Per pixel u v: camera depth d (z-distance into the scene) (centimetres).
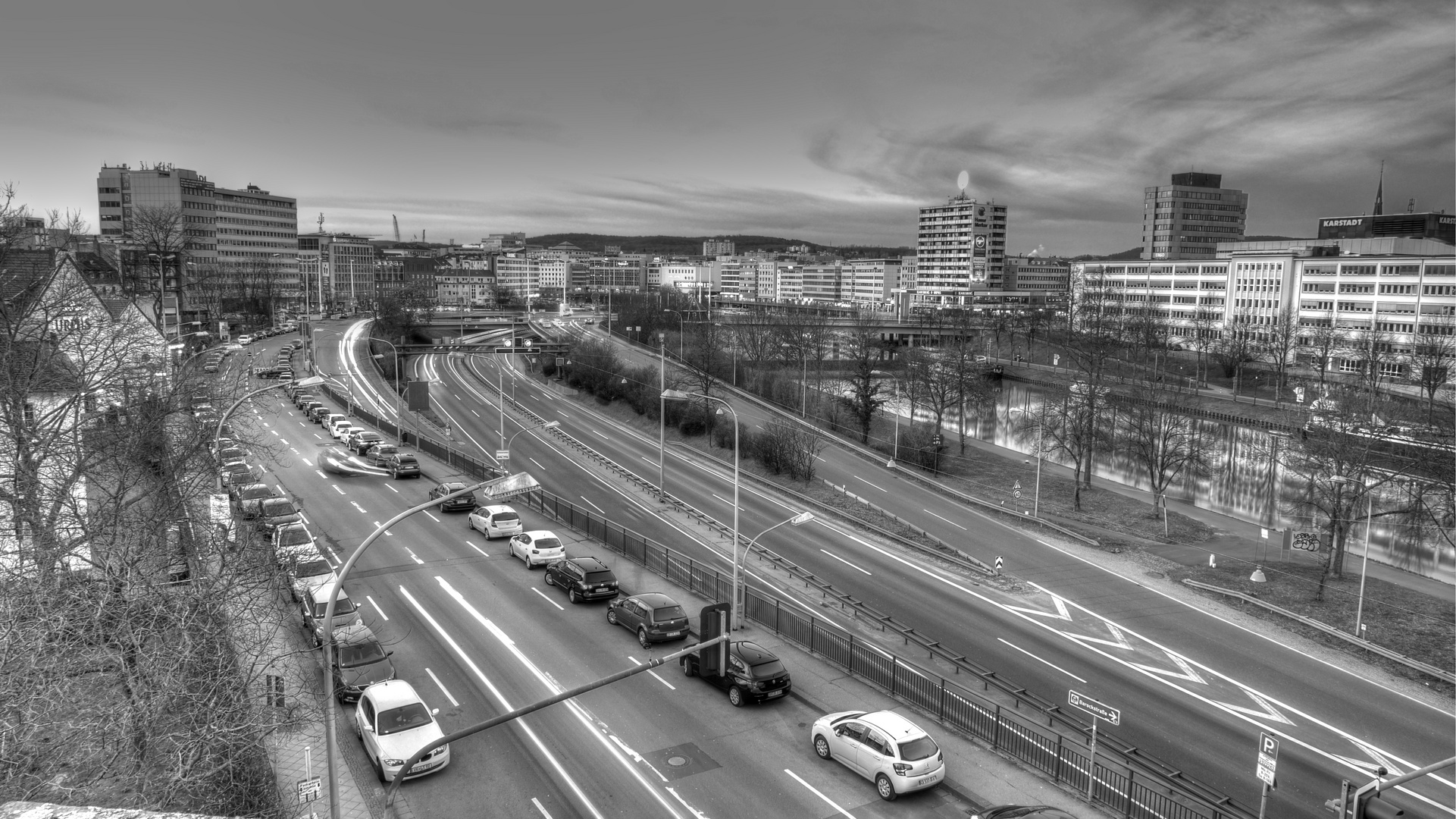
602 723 3222
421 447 8288
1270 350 14450
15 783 1978
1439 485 6294
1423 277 15738
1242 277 19800
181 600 2841
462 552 5300
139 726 2314
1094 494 8825
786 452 8194
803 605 4681
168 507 3538
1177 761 3212
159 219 16938
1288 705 3756
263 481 6669
